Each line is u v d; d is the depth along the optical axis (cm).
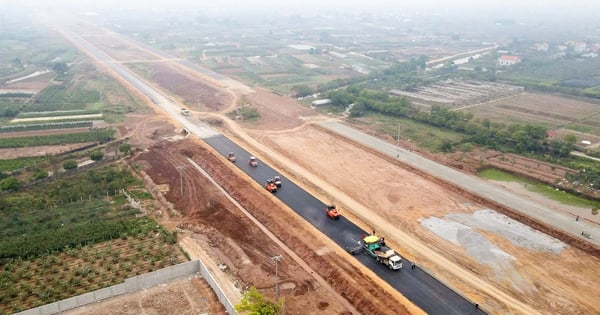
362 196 8900
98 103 16012
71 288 6103
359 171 10150
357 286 6062
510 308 5756
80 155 11112
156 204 8588
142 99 16612
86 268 6494
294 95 17350
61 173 9912
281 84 19462
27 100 16412
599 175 9738
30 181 9400
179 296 6012
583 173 9906
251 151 11369
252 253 6950
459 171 10200
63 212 8175
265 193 8888
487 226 7781
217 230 7656
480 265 6656
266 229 7688
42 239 7162
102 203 8588
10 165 10400
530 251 7031
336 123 13862
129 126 13462
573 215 8206
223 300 5800
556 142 11262
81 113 14738
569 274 6475
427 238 7369
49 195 8750
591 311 5731
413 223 7856
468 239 7344
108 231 7431
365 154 11219
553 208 8506
